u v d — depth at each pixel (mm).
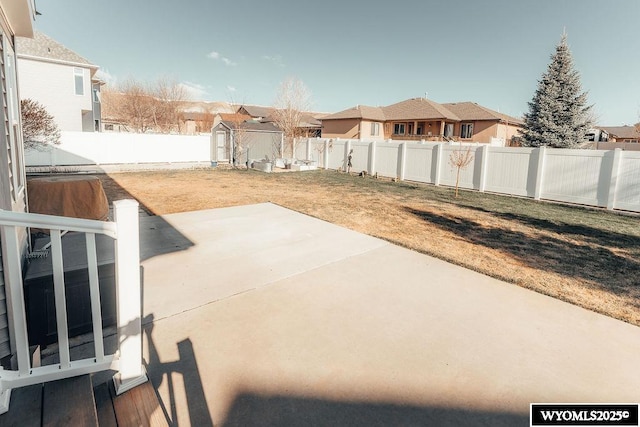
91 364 2176
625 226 7926
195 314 3574
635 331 3443
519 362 2936
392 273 4816
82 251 3873
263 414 2316
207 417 2273
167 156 20016
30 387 2086
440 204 10312
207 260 5082
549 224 8023
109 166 17500
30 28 4594
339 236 6547
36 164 15688
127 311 2219
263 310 3695
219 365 2793
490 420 2324
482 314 3732
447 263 5254
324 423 2260
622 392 2607
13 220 1835
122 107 41500
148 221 7277
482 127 33219
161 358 2855
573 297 4168
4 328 2377
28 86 20250
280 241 6121
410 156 15633
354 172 18578
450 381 2686
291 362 2855
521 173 11969
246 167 20234
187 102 49188
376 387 2600
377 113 36375
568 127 25078
